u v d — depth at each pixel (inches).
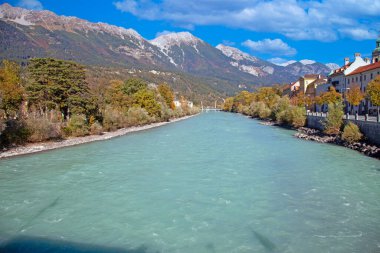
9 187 1157.7
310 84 5093.5
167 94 5634.8
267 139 2484.0
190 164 1534.2
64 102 2748.5
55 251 706.8
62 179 1264.8
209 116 6569.9
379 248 704.4
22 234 784.9
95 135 2721.5
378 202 977.5
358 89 2874.0
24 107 2598.4
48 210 935.0
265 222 847.7
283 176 1291.8
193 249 714.8
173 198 1035.9
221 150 1945.1
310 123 3093.0
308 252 693.9
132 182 1221.1
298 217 874.8
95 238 766.5
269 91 6505.9
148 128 3627.0
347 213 896.3
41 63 2687.0
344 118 2266.2
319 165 1480.1
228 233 788.0
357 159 1601.9
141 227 824.3
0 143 1952.5
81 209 943.0
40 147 2043.6
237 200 1013.2
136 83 4677.7
